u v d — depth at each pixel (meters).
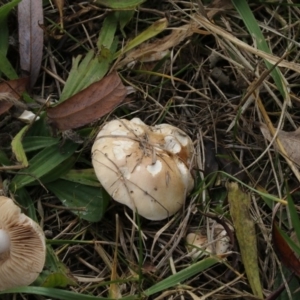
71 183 0.75
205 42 0.80
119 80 0.74
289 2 0.81
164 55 0.79
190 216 0.75
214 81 0.79
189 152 0.76
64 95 0.77
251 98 0.78
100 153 0.73
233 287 0.73
